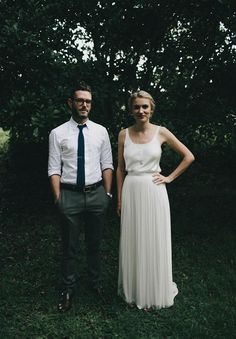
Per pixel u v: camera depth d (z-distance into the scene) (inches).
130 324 130.3
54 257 182.7
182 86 214.4
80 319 133.9
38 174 297.0
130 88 228.2
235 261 176.4
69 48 204.5
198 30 213.8
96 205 136.6
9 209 248.2
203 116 205.0
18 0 191.5
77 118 133.0
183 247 190.5
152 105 132.5
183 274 165.3
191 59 217.5
